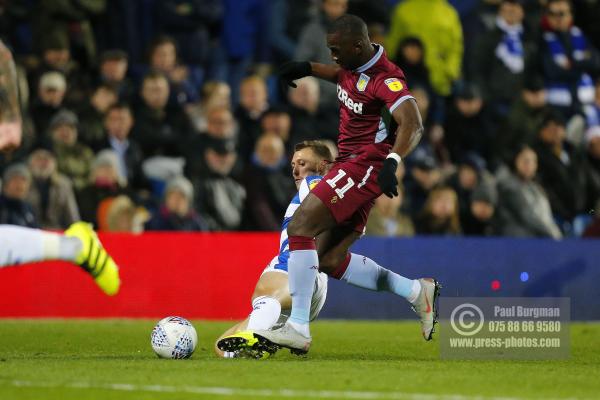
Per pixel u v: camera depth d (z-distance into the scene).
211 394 19.73
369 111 27.47
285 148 52.03
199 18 57.41
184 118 52.53
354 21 27.30
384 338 37.31
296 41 58.62
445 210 50.59
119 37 57.28
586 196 58.53
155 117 51.78
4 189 44.94
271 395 19.70
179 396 19.50
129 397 19.36
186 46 57.28
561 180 56.56
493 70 60.41
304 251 26.84
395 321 46.94
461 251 47.84
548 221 53.22
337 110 54.78
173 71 53.91
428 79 57.78
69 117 49.12
